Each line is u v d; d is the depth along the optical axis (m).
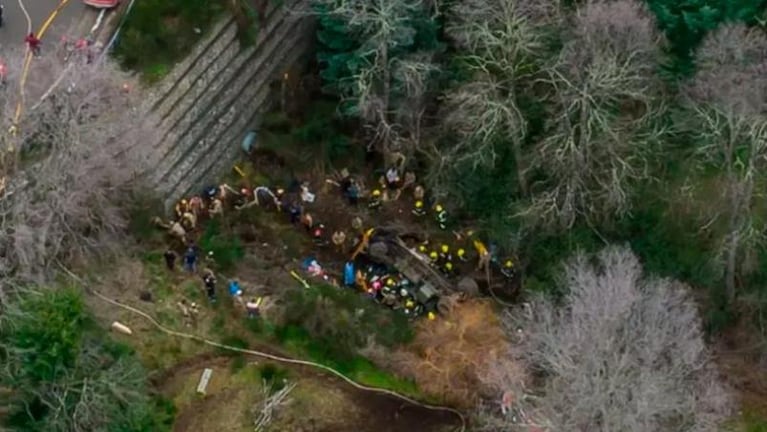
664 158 71.19
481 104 68.00
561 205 70.50
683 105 69.56
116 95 65.81
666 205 70.94
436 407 67.12
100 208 65.06
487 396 66.69
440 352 68.62
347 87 72.56
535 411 60.41
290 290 69.31
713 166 70.25
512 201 72.44
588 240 70.12
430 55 70.62
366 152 75.50
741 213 67.62
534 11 69.25
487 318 70.31
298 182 74.44
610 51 67.75
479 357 68.19
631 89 68.38
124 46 69.31
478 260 72.56
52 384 56.28
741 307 69.94
